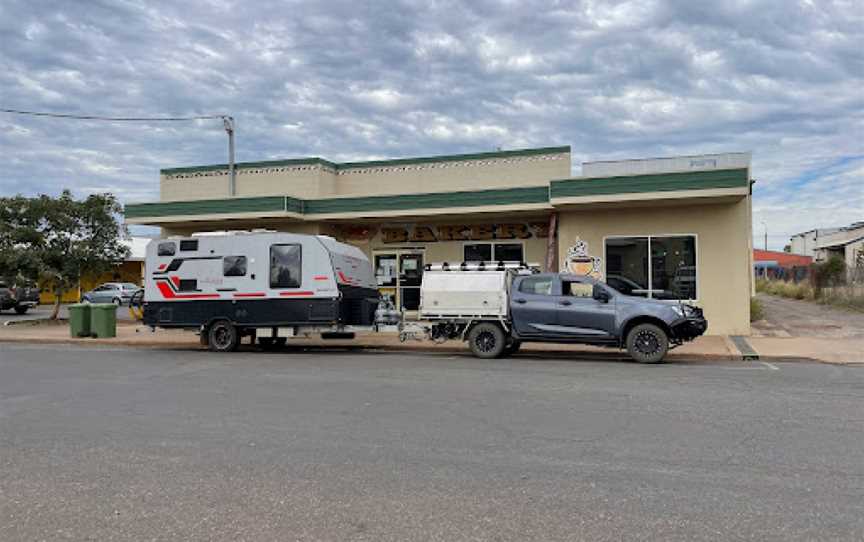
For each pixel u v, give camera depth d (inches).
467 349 617.9
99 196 941.8
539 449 248.1
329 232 844.0
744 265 658.8
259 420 300.2
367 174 872.9
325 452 245.0
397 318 605.6
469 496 196.2
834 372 457.1
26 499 196.2
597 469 222.2
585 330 525.0
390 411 319.6
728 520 176.4
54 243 915.4
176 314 631.8
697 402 340.8
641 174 638.5
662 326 510.9
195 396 363.9
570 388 386.3
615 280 694.5
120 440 264.7
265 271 611.2
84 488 205.6
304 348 646.5
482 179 815.1
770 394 365.1
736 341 612.7
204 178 921.5
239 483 209.5
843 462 229.3
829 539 164.1
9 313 1291.8
